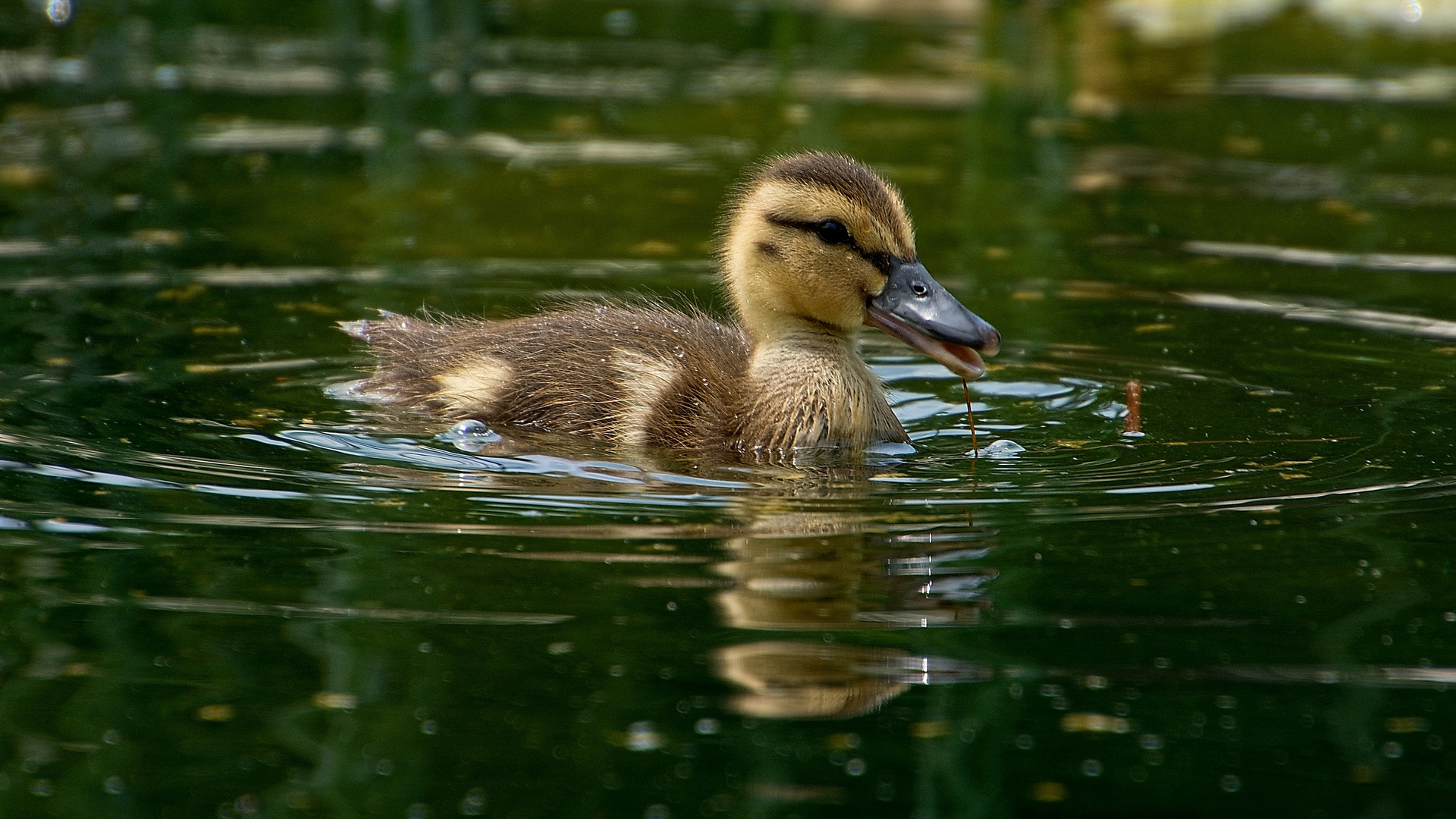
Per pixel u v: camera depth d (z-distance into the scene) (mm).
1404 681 7898
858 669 8055
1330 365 13352
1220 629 8430
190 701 7723
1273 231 17266
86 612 8617
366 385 12953
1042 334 14273
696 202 18125
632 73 24266
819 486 10836
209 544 9531
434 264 15953
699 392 12281
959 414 12641
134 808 6895
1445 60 25094
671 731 7492
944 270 15977
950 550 9516
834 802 6941
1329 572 9141
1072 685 7906
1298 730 7492
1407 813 6844
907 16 28344
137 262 15727
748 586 8984
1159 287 15516
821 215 12273
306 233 16844
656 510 10234
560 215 17656
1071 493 10555
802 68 24578
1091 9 28500
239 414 12102
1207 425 11977
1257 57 25438
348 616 8594
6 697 7734
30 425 11508
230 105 21969
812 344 12500
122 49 24594
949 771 7172
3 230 16562
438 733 7457
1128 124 21719
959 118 21844
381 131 20938
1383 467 10922
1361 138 20938
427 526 9898
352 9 27453
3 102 21641
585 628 8461
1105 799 6973
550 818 6824
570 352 12617
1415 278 15648
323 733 7445
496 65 24641
